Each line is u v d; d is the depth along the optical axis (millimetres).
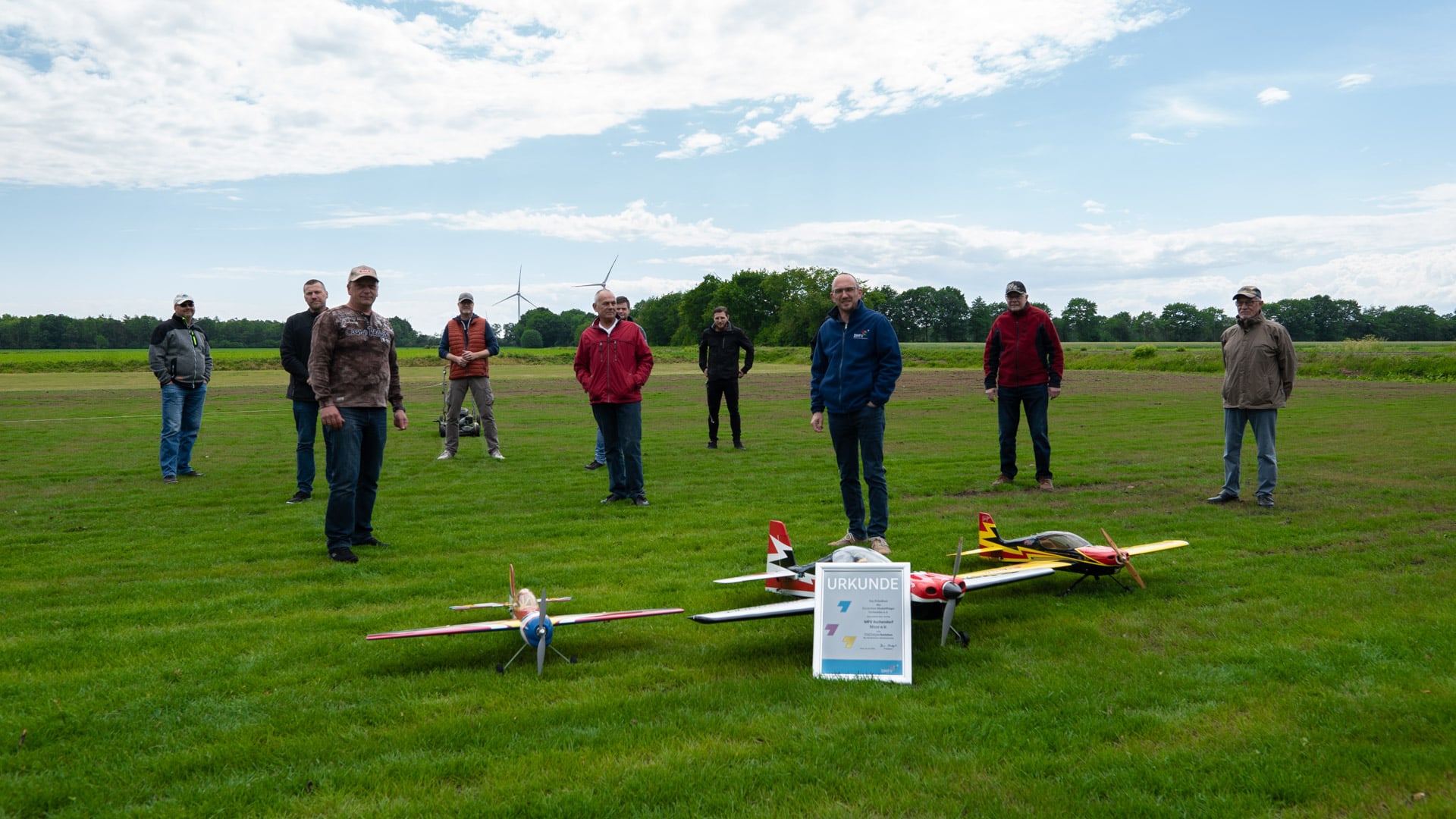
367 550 6965
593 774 3090
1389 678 3824
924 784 2971
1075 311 141000
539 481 10680
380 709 3723
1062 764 3104
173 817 2828
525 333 147750
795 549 6773
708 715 3613
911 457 12445
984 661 4250
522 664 4355
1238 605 5035
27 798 2936
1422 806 2752
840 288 6898
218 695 3920
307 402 9180
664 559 6516
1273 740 3244
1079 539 5547
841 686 3939
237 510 8773
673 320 142750
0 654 4430
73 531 7777
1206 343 136250
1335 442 13164
